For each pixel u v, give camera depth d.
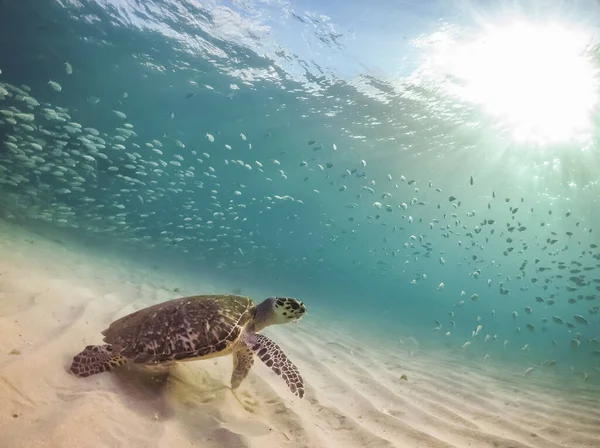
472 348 12.44
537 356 12.73
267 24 15.99
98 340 3.69
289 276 30.89
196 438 2.66
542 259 54.44
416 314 23.58
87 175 16.41
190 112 24.81
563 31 12.75
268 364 3.15
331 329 9.69
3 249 6.64
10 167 15.53
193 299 3.46
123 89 22.81
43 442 2.03
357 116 21.20
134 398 2.89
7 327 3.27
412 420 3.80
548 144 19.44
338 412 3.66
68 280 5.89
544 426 4.28
